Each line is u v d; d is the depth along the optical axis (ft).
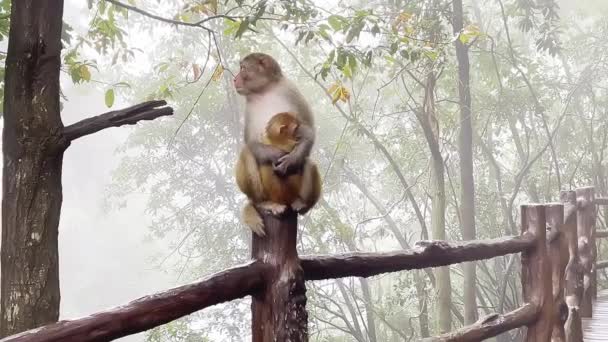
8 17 15.55
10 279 11.16
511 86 44.93
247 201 10.12
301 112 10.51
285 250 8.77
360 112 38.37
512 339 47.78
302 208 9.96
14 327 11.08
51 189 11.28
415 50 23.21
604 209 52.49
